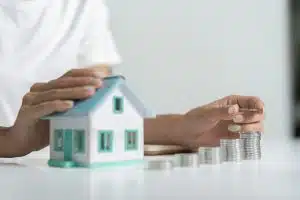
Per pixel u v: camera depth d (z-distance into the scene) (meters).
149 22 1.66
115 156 0.53
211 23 1.68
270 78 1.72
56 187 0.36
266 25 1.71
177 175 0.45
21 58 1.10
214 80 1.69
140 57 1.66
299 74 1.75
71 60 1.15
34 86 0.62
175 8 1.67
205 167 0.54
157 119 0.86
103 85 0.55
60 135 0.55
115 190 0.34
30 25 1.12
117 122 0.54
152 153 0.77
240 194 0.32
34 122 0.61
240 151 0.64
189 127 0.79
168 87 1.67
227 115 0.70
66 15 1.18
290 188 0.35
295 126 1.75
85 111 0.51
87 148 0.52
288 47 1.74
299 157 0.71
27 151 0.65
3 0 1.10
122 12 1.65
